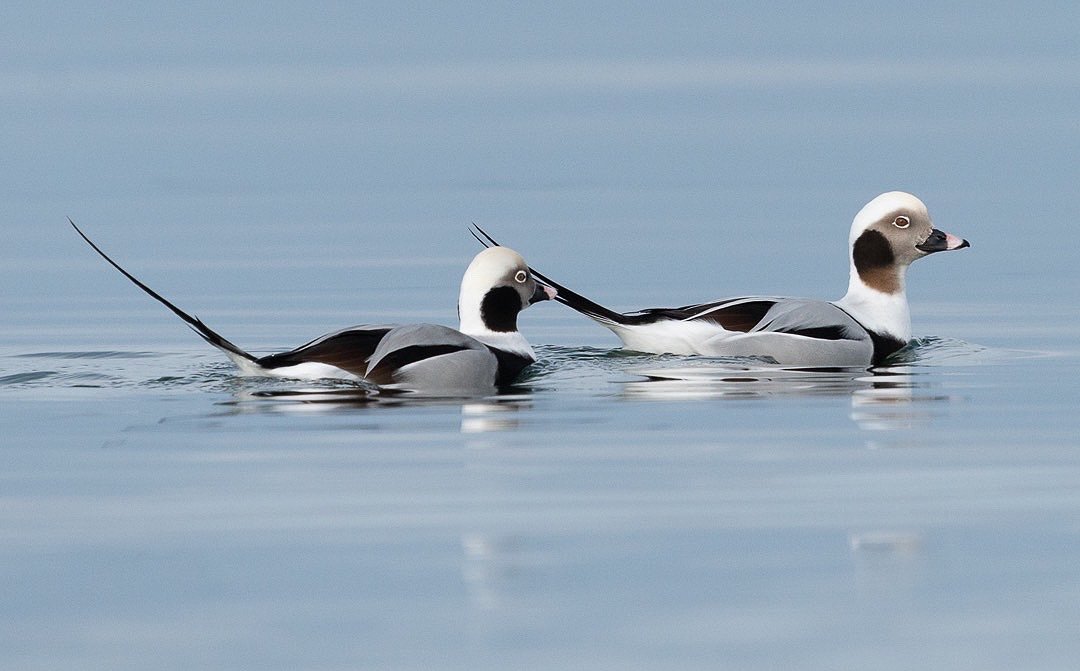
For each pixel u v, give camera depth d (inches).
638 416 598.5
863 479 506.6
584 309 735.1
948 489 494.6
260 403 609.6
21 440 553.0
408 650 370.0
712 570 419.8
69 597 401.7
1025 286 1000.2
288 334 829.2
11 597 402.3
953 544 440.8
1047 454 538.0
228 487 492.4
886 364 728.3
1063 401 630.5
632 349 738.2
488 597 400.8
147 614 390.9
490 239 753.0
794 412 609.6
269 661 364.2
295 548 435.2
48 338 800.9
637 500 480.7
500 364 674.2
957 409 616.1
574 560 426.6
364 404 610.2
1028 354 755.4
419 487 493.4
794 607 395.2
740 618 388.8
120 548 435.5
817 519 463.5
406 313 897.5
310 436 558.3
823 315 728.3
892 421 593.3
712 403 626.2
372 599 399.5
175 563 424.2
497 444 550.0
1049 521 460.4
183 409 600.1
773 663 363.6
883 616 389.1
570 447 546.3
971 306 927.0
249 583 410.0
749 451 543.2
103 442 549.0
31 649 371.9
